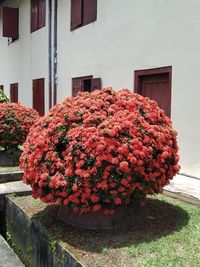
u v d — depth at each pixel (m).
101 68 9.50
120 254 3.44
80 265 3.27
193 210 4.66
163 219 4.34
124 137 3.91
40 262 4.13
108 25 9.16
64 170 3.90
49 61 12.20
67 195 3.87
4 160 7.54
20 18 15.01
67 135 4.03
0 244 4.21
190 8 6.78
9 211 5.29
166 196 5.33
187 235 3.85
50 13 12.05
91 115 4.09
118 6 8.77
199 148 6.67
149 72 7.86
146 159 3.91
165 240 3.73
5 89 17.23
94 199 3.80
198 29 6.62
